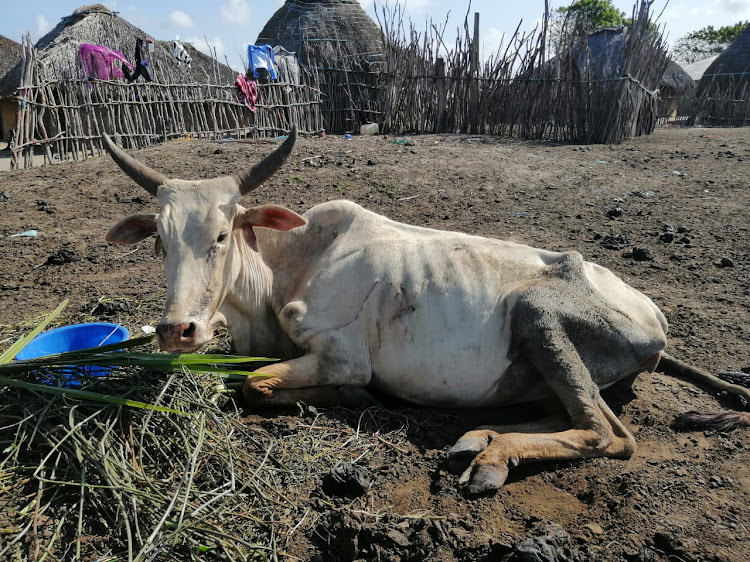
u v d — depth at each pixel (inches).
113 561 51.1
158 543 51.7
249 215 76.2
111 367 68.4
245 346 84.9
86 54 249.1
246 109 292.2
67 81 235.3
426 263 77.7
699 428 74.3
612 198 180.4
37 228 156.6
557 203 176.4
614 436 69.6
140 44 256.8
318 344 77.3
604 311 75.5
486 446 67.6
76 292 118.0
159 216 71.8
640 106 309.0
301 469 65.4
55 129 234.1
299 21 383.2
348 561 54.3
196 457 60.8
